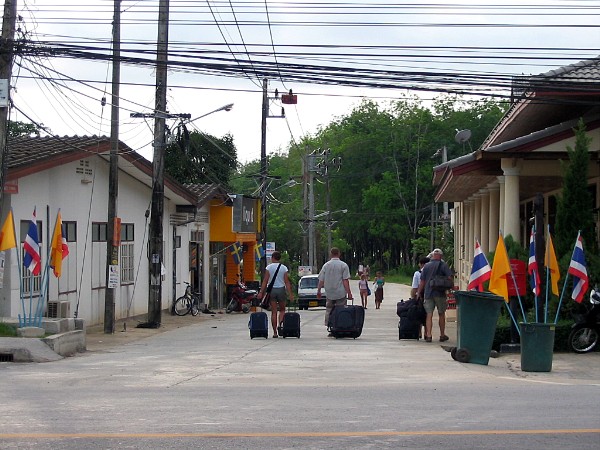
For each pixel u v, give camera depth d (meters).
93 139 25.95
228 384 12.66
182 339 22.44
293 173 98.88
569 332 17.36
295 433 8.57
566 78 18.84
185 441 8.19
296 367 14.88
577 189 18.48
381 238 99.56
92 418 9.48
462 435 8.44
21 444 8.06
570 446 7.96
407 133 89.56
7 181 20.50
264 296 21.06
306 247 71.25
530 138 20.12
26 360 16.06
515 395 11.27
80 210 26.11
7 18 18.20
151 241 27.05
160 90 26.25
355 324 20.58
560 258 18.41
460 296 15.61
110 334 24.41
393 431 8.65
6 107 18.12
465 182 30.31
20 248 21.67
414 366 14.98
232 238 42.66
